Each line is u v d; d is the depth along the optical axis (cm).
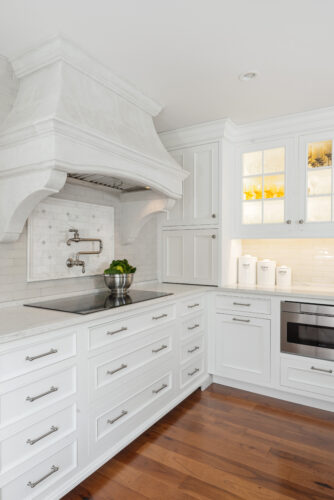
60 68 177
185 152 310
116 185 246
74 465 163
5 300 191
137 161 207
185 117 280
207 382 290
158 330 227
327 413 241
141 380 210
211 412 243
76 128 161
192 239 309
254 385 277
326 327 240
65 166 160
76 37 171
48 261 216
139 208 272
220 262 292
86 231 246
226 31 168
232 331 282
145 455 192
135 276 302
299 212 280
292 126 281
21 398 140
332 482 170
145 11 153
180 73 208
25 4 147
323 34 171
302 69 205
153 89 229
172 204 261
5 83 190
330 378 240
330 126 267
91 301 211
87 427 170
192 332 270
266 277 303
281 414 240
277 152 293
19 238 198
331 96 243
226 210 299
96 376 177
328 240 298
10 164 173
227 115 277
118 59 192
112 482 170
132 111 231
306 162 277
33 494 144
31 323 150
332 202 268
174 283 320
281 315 258
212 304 291
